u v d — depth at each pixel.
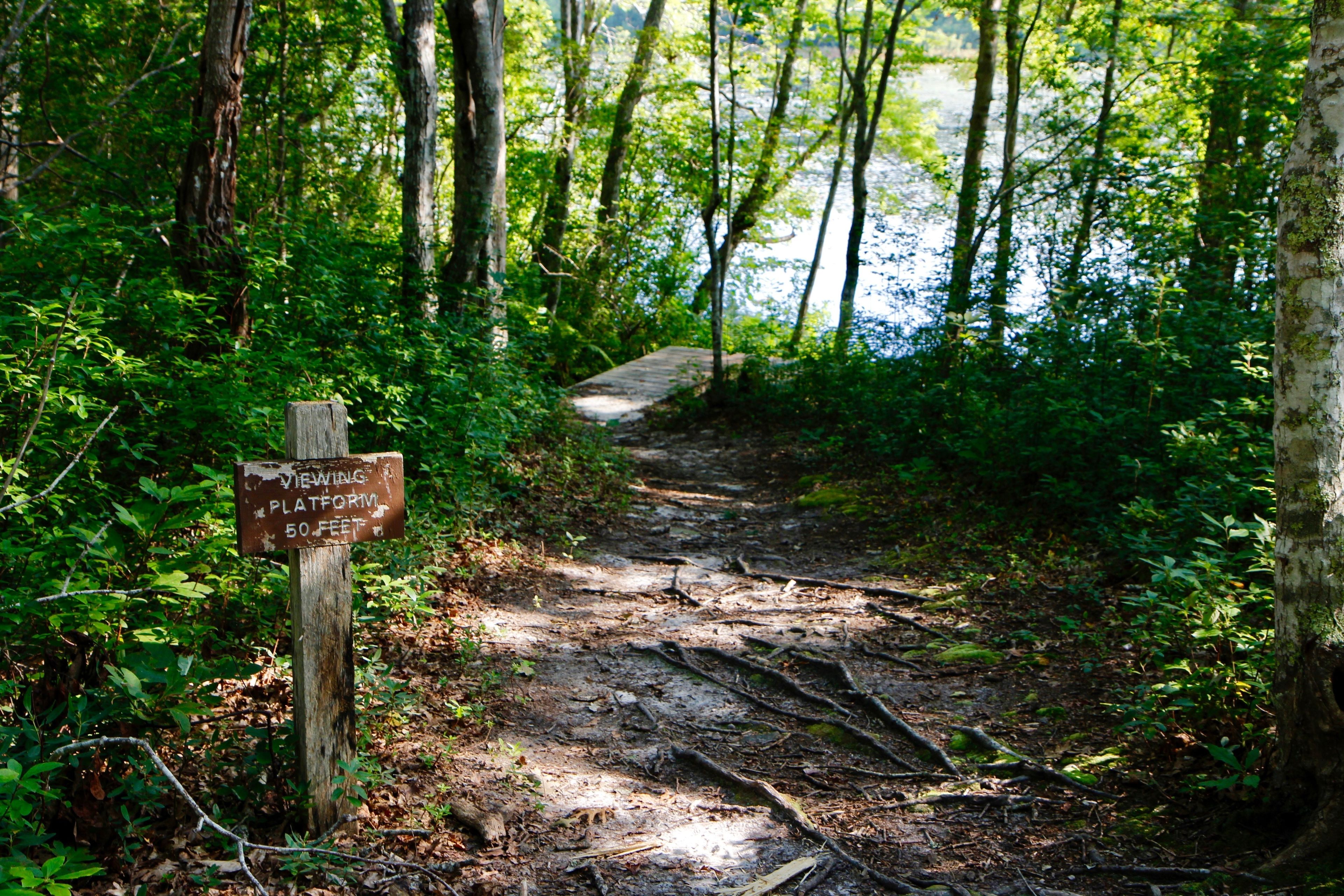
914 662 5.75
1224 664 4.47
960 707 5.11
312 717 3.48
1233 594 4.72
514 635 6.06
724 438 13.55
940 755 4.53
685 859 3.70
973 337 10.88
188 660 3.30
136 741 2.84
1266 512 5.94
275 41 10.45
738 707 5.26
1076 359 8.80
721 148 19.02
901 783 4.36
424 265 10.07
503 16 11.77
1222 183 11.88
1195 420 7.27
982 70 14.76
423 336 8.11
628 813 4.05
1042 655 5.61
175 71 9.44
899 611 6.70
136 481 5.23
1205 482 6.29
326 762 3.53
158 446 5.48
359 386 7.18
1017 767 4.36
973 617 6.38
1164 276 8.08
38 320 4.43
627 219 23.75
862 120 15.84
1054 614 6.20
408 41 10.49
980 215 14.70
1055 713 4.85
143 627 3.80
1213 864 3.45
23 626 3.63
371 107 13.95
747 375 14.96
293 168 11.84
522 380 9.89
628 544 8.66
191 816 3.46
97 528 3.98
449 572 6.76
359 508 3.51
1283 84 11.16
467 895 3.39
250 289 6.83
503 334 10.66
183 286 6.44
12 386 4.23
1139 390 8.11
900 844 3.82
